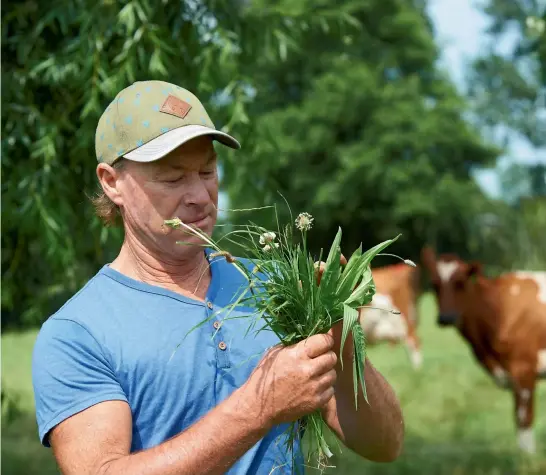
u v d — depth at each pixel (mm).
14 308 6090
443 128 29953
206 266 2314
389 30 31703
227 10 5406
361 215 31125
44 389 2068
